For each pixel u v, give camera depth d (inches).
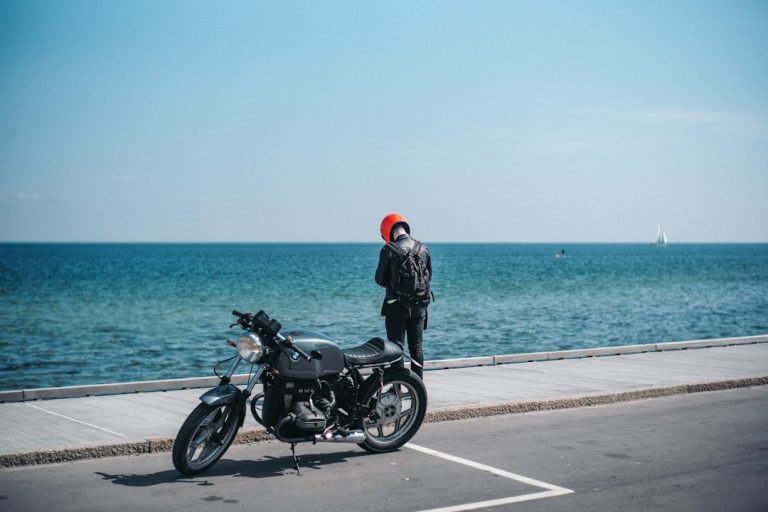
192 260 5049.2
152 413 327.9
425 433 311.1
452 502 221.9
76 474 251.1
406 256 313.7
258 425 306.2
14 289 1924.2
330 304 1342.3
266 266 3799.2
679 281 2332.7
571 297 1569.9
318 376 260.4
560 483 240.8
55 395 366.3
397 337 317.7
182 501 222.8
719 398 386.9
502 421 332.8
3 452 259.3
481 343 831.1
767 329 1000.9
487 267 3639.3
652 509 215.0
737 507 217.0
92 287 2000.5
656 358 506.6
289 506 218.5
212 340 900.0
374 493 231.3
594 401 367.6
